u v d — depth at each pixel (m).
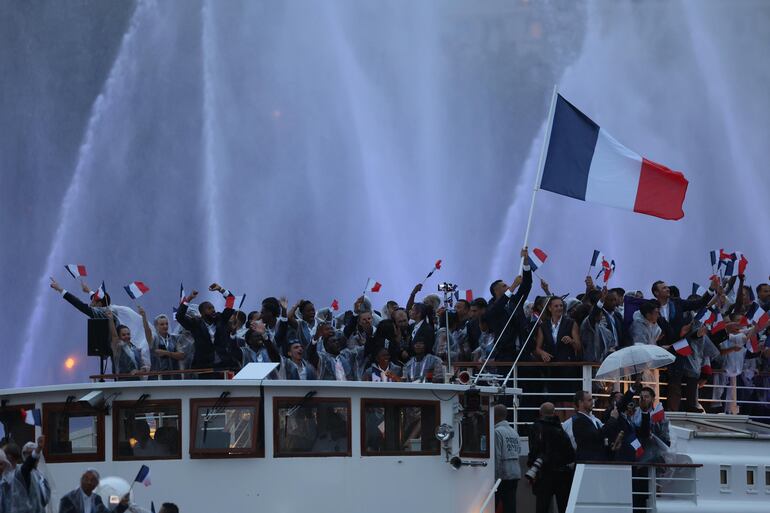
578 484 63.50
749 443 68.50
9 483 53.00
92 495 52.47
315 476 60.78
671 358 67.12
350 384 61.38
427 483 62.50
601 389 72.69
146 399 60.88
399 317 73.19
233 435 60.56
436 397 62.97
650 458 65.75
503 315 71.44
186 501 60.28
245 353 67.94
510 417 71.69
